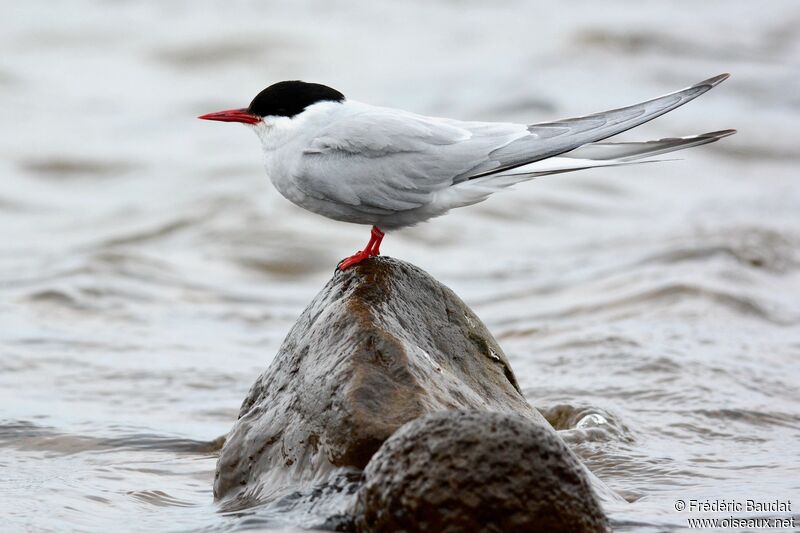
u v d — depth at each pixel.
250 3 37.31
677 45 33.16
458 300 8.40
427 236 19.67
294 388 7.72
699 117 27.88
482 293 16.28
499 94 29.00
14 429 10.10
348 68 31.52
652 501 7.95
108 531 7.48
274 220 19.78
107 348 13.15
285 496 7.23
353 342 7.46
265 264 18.08
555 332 13.48
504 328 14.01
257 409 7.97
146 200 21.72
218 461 7.96
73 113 27.61
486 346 8.30
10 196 21.92
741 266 16.41
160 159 24.38
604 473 8.82
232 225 19.53
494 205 21.38
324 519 6.80
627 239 18.89
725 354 12.28
